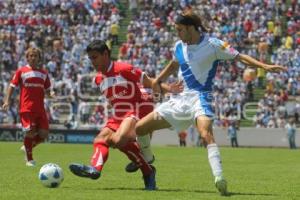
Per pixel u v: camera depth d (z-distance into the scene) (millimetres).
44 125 42531
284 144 95375
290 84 103625
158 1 123000
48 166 27859
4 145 80812
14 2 126875
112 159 52750
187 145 96562
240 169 43688
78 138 98188
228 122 97625
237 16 117438
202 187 28875
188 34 25906
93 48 26922
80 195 24484
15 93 105812
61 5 125500
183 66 26188
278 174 38625
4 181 30719
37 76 41844
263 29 114812
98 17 123000
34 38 120938
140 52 115062
